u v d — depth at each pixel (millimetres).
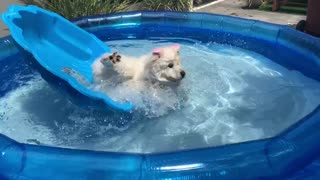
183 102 1385
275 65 1733
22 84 1640
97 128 1282
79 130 1276
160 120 1294
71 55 1775
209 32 2105
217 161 884
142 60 1398
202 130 1231
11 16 1613
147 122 1285
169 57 1273
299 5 3283
